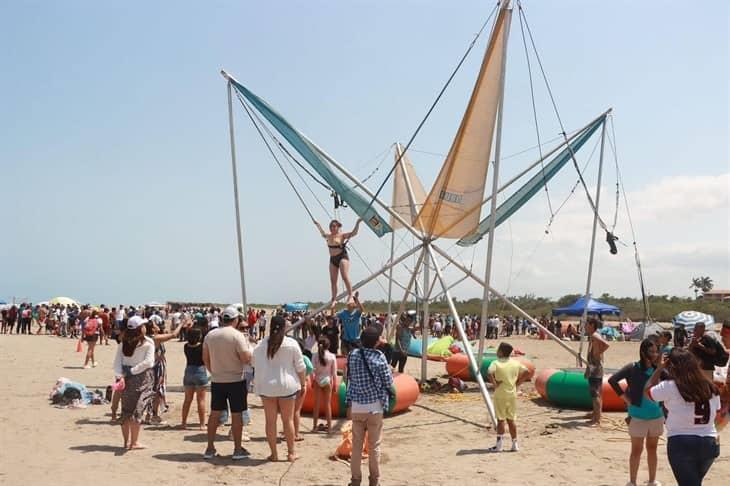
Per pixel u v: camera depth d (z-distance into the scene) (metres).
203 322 10.61
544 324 46.34
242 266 13.38
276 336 8.54
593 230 15.82
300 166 13.52
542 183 16.12
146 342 9.17
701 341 9.01
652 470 7.38
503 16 11.10
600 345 11.87
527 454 9.40
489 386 17.45
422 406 14.13
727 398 7.73
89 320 19.89
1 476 7.59
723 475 8.25
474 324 45.56
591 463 8.84
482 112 12.24
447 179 13.25
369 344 7.51
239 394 8.72
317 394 10.84
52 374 17.83
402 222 14.24
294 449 9.38
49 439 9.67
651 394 5.88
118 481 7.48
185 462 8.45
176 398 14.21
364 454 9.10
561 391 13.75
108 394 13.11
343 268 13.63
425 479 7.96
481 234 16.50
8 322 37.25
